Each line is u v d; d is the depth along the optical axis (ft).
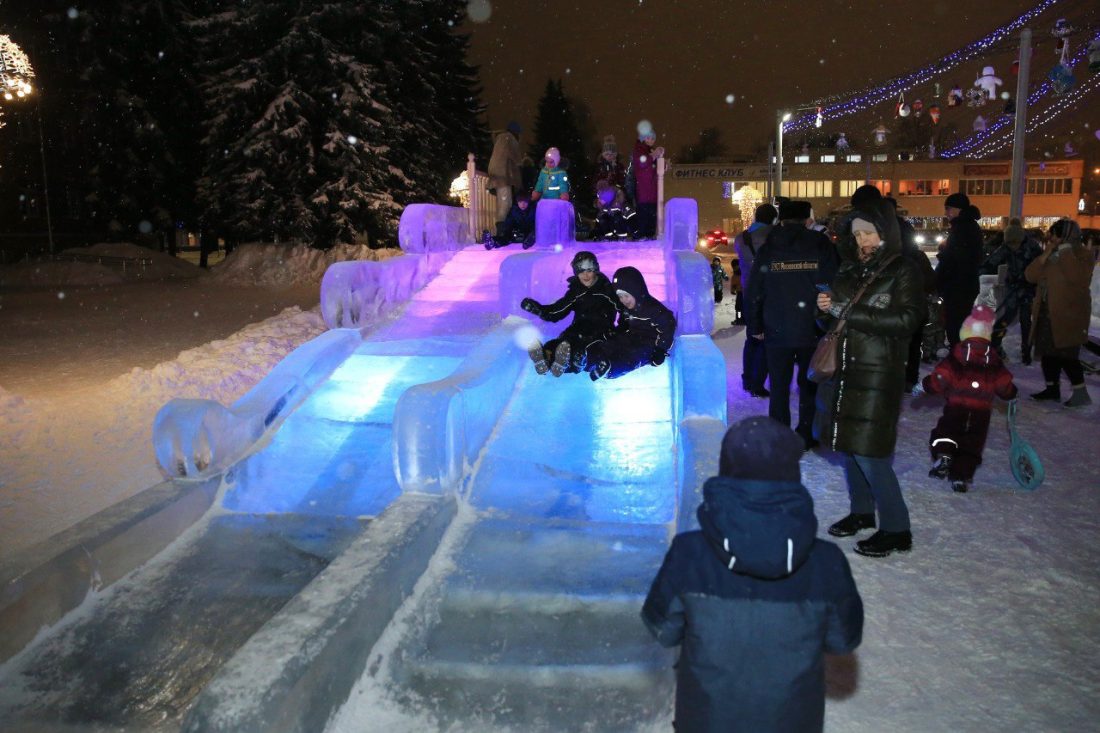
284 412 20.75
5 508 18.65
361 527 16.35
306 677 10.09
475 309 28.71
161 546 15.64
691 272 22.57
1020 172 56.75
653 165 41.50
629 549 14.55
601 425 19.56
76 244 117.50
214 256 156.25
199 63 89.35
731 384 29.09
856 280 15.08
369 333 26.53
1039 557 14.92
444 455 15.80
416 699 11.46
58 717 11.35
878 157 254.47
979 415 18.25
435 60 113.80
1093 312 39.81
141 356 38.01
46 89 100.73
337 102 85.81
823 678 7.79
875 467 15.17
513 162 44.98
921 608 13.21
